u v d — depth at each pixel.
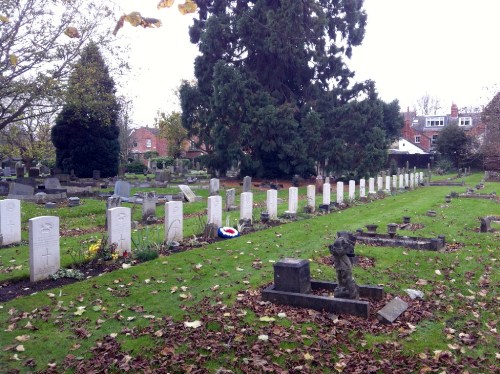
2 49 20.78
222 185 36.38
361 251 11.71
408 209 20.81
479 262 10.86
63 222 17.52
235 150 36.47
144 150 88.88
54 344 6.47
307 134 36.88
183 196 25.03
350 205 22.39
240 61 39.78
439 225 16.25
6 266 10.38
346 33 41.09
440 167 58.22
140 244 12.12
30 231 9.16
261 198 26.67
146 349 6.34
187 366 5.88
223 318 7.35
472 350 6.36
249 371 5.80
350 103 38.12
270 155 39.00
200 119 39.88
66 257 10.87
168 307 7.88
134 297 8.33
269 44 36.50
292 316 7.45
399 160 65.38
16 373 5.71
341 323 7.12
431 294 8.65
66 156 43.94
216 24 37.84
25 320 7.21
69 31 8.16
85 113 38.28
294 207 18.78
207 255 11.30
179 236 12.97
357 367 5.88
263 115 35.41
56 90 23.42
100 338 6.68
